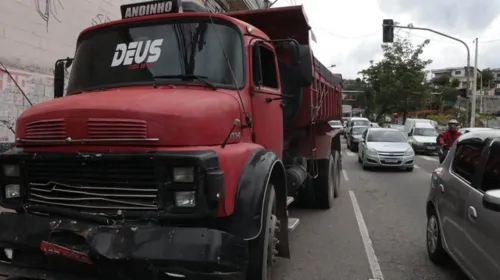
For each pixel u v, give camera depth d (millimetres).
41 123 3730
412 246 6562
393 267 5602
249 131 4434
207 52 4406
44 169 3740
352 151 27156
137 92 3973
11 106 7941
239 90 4355
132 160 3369
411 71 43781
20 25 8125
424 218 8523
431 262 5789
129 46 4598
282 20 6996
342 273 5383
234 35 4535
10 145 7938
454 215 4844
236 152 3771
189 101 3705
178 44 4469
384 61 45188
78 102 3709
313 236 7121
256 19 7035
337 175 10766
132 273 3312
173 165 3307
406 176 15219
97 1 10570
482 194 4223
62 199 3668
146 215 3387
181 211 3307
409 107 44875
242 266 3447
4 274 3742
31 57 8406
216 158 3426
